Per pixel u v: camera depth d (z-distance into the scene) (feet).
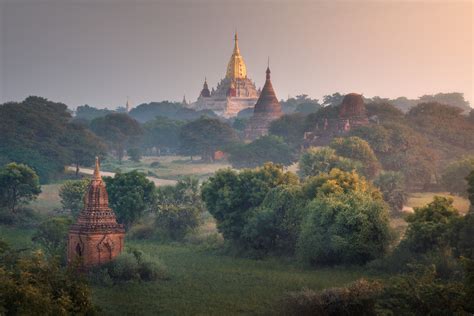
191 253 350.43
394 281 194.29
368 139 579.48
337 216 297.33
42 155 621.31
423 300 177.06
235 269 297.94
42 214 452.35
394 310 179.63
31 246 315.37
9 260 207.51
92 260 273.75
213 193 379.55
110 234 277.64
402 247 286.05
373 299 196.54
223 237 370.32
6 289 163.12
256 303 231.91
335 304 202.18
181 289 254.68
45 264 194.39
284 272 289.94
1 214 415.44
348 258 297.12
